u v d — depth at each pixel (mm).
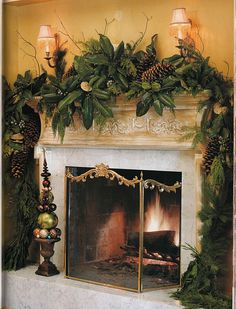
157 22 3973
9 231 4527
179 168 3836
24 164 4473
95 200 4070
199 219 3643
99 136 4020
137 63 3936
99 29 4230
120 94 3848
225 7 3701
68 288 4020
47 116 4188
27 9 4578
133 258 3936
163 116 3764
